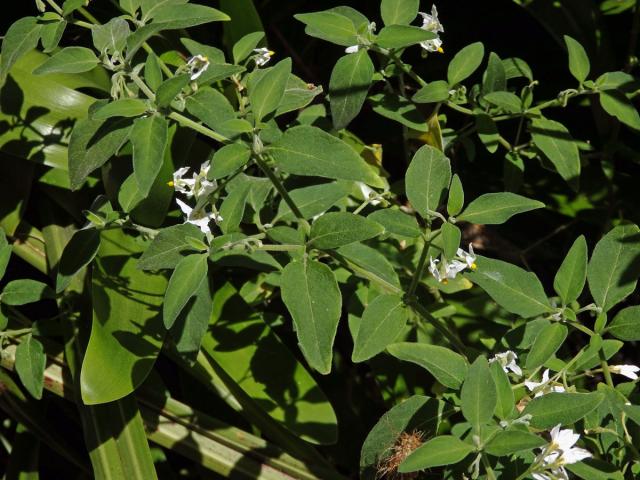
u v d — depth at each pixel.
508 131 0.87
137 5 0.67
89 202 0.78
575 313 0.66
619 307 0.86
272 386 0.74
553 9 0.83
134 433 0.72
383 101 0.75
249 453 0.75
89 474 0.80
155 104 0.64
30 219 0.81
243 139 0.67
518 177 0.78
